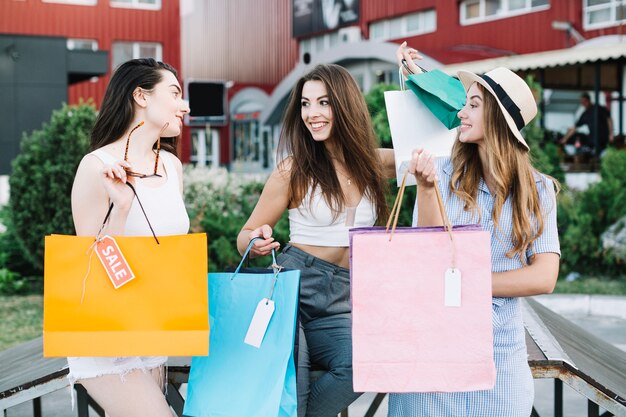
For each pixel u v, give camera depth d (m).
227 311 2.44
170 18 22.31
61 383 2.59
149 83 2.40
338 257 2.72
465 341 2.02
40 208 8.11
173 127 2.45
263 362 2.36
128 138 2.36
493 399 2.21
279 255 2.77
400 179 2.63
